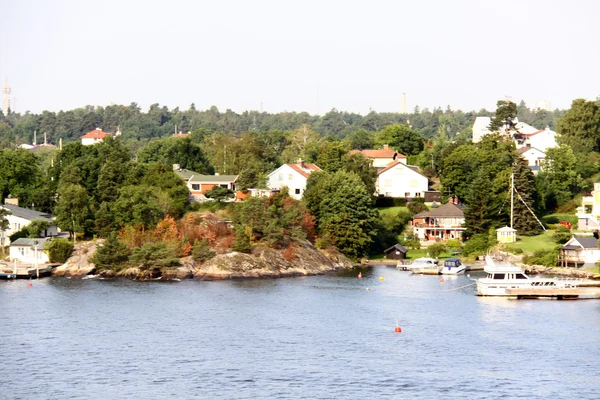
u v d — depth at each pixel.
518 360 185.25
